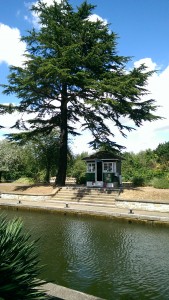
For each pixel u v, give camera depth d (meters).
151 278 8.40
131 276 8.58
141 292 7.48
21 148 38.81
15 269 3.94
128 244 12.13
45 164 34.69
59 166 28.05
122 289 7.68
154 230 14.84
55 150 34.25
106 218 17.53
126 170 35.88
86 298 5.36
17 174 40.31
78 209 18.89
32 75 24.91
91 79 24.09
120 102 24.38
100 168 27.27
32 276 4.18
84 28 26.00
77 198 23.23
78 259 10.11
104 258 10.27
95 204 21.19
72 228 15.27
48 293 5.50
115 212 17.52
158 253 10.84
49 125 29.34
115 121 26.86
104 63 26.62
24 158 38.47
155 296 7.23
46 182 33.88
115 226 15.80
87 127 27.83
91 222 16.94
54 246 11.82
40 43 25.83
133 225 16.09
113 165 26.39
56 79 24.97
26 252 4.26
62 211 19.58
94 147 27.27
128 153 40.66
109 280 8.27
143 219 16.20
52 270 9.06
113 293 7.44
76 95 26.88
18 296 3.75
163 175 29.61
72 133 30.88
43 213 20.30
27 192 26.48
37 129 28.53
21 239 4.48
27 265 4.16
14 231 4.44
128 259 10.14
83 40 26.52
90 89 25.47
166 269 9.12
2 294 3.60
